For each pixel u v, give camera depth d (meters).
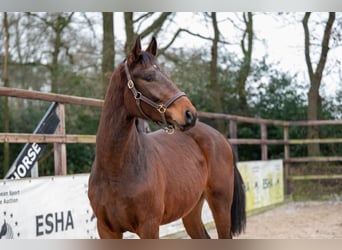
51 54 12.07
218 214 4.94
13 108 11.60
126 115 3.45
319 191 13.68
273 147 15.23
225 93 14.91
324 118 14.99
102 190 3.52
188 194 4.18
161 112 3.27
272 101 15.16
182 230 7.75
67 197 5.52
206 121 14.26
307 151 15.08
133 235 6.50
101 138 3.50
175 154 4.28
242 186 5.32
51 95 5.29
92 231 5.96
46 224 5.14
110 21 11.72
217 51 13.77
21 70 11.98
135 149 3.54
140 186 3.49
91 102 6.04
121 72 3.48
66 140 5.57
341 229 8.20
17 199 4.75
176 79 13.48
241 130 15.00
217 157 4.93
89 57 12.12
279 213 10.50
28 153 5.08
